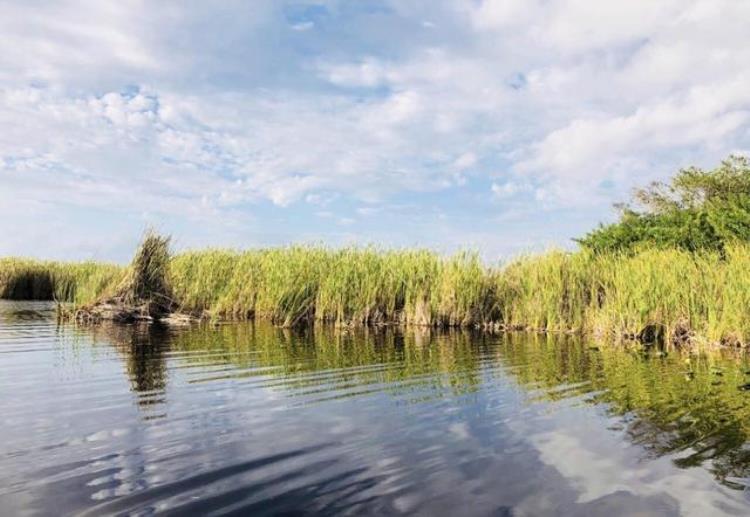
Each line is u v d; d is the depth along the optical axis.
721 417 5.55
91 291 17.38
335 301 15.64
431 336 12.82
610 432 5.09
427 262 16.48
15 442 4.80
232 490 3.82
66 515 3.44
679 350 10.58
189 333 12.79
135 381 7.31
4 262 26.58
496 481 3.98
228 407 5.98
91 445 4.73
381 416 5.63
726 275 12.21
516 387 7.02
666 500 3.68
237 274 17.33
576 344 11.41
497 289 15.67
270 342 11.29
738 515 3.47
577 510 3.54
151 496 3.72
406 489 3.85
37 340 11.24
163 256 16.91
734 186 23.55
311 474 4.11
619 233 19.44
